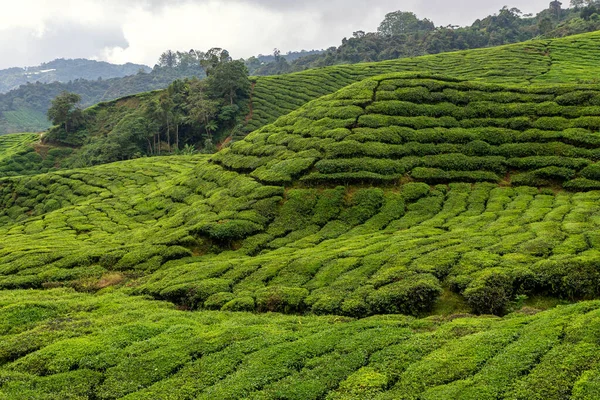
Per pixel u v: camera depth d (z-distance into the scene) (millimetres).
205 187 58688
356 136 53219
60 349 21938
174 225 47812
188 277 33719
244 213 44688
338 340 21172
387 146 51594
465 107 59031
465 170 49250
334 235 40625
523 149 50094
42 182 84875
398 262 30281
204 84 136125
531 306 25141
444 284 27391
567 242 29719
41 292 33812
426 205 44094
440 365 17328
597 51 109375
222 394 17406
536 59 110250
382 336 21125
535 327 19000
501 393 15070
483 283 25906
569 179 44938
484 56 123125
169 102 119312
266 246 40156
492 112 57469
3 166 116438
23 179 87938
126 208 61906
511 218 37625
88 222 57594
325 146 52688
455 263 29031
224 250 40938
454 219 39812
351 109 59531
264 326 24234
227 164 61375
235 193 50469
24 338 23797
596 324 17391
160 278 35094
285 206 45438
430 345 19562
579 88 59438
